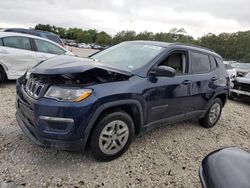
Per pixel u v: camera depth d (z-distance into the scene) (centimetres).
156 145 405
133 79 341
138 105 341
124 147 346
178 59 431
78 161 327
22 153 330
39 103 285
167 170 335
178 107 418
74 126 286
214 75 504
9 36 688
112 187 283
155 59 381
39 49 741
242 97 914
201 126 534
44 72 295
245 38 6494
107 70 312
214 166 170
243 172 159
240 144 469
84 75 301
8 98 574
